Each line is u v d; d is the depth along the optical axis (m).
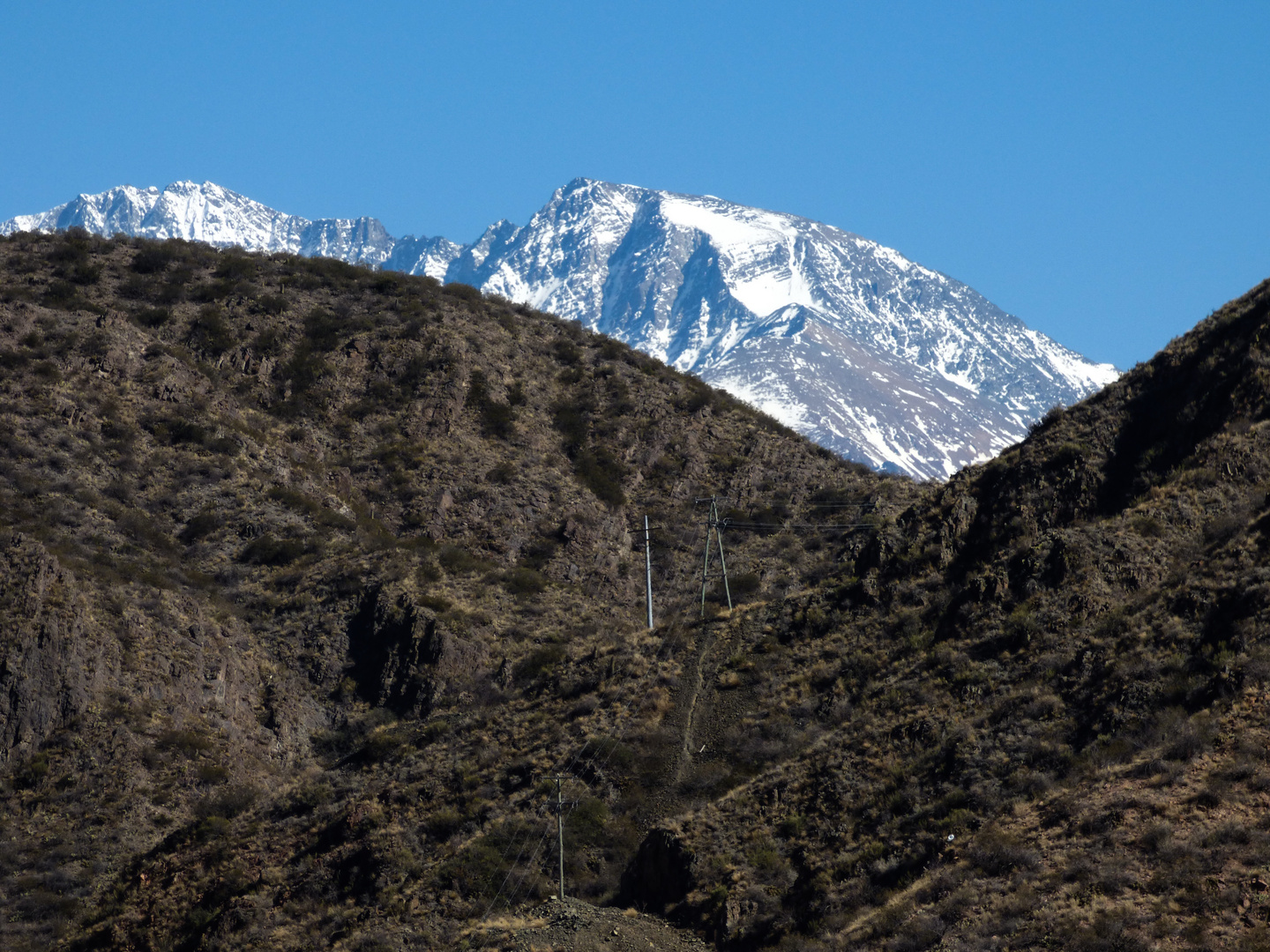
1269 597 93.06
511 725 128.50
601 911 93.31
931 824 88.88
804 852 92.38
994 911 76.75
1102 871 75.69
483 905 101.56
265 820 126.75
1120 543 111.06
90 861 132.25
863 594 126.25
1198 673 90.56
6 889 126.81
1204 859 73.50
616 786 112.06
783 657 123.62
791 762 104.19
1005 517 124.94
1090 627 104.75
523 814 110.75
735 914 88.19
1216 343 129.25
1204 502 113.44
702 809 101.31
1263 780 77.38
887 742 101.25
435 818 113.31
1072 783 86.62
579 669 136.38
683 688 123.69
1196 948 67.56
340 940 101.56
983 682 103.88
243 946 104.12
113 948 111.69
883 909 82.69
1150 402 129.50
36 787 141.38
